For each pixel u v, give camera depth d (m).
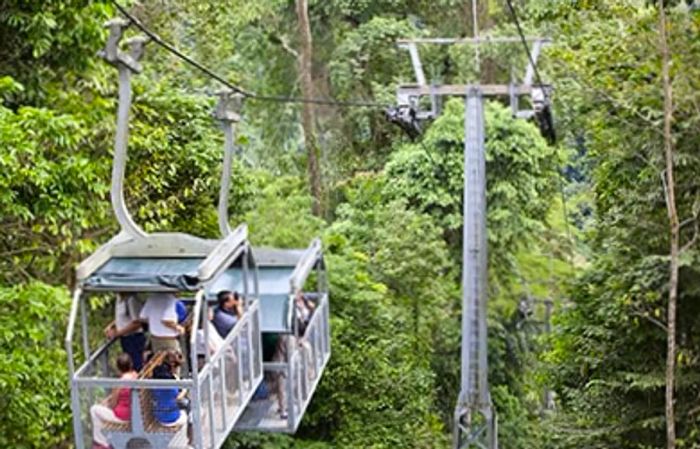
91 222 12.53
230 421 9.39
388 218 24.62
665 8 12.77
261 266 12.14
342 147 28.86
